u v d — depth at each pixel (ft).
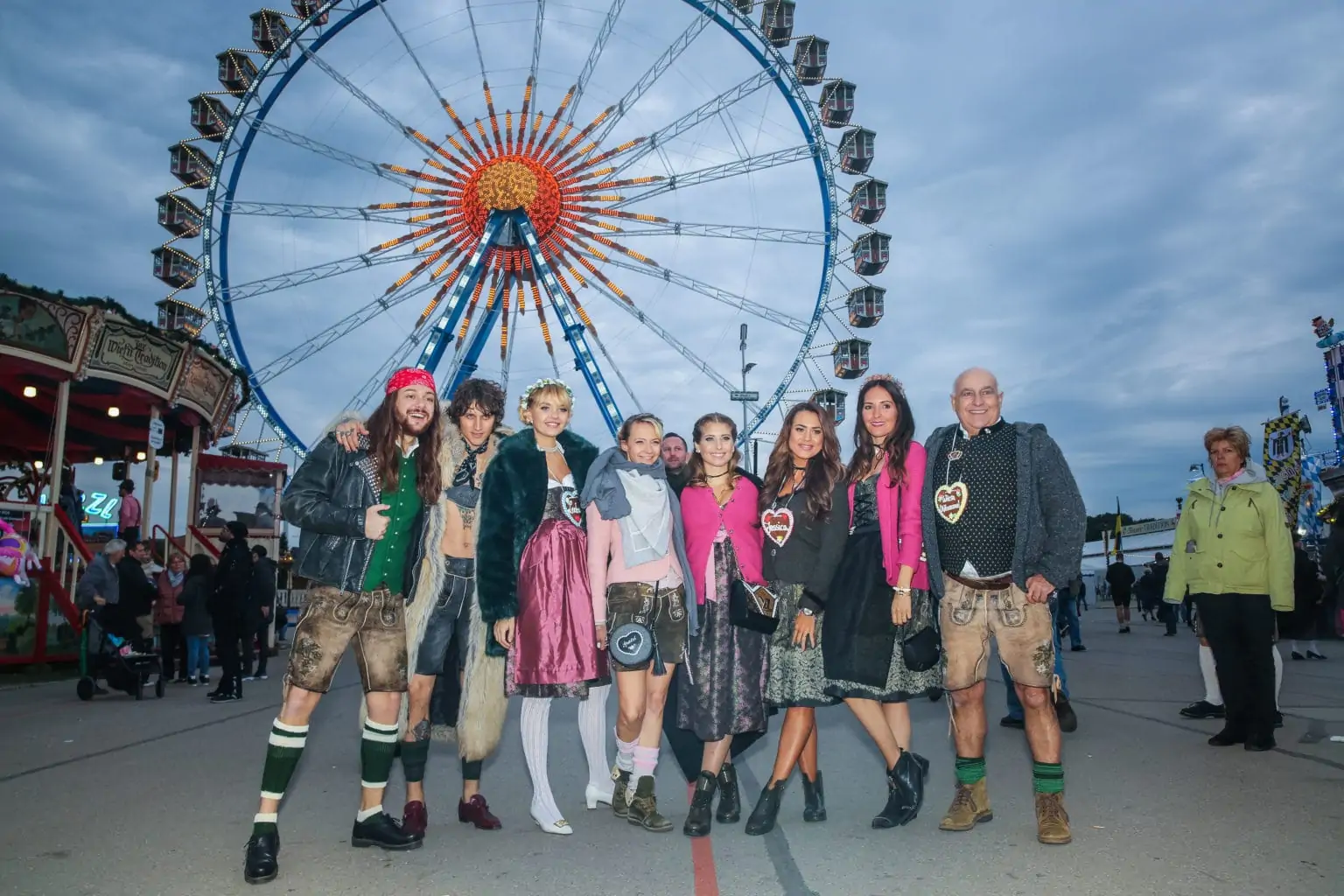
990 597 12.87
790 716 13.70
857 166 84.89
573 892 10.59
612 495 13.92
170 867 11.56
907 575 13.12
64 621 41.19
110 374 46.01
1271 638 18.52
